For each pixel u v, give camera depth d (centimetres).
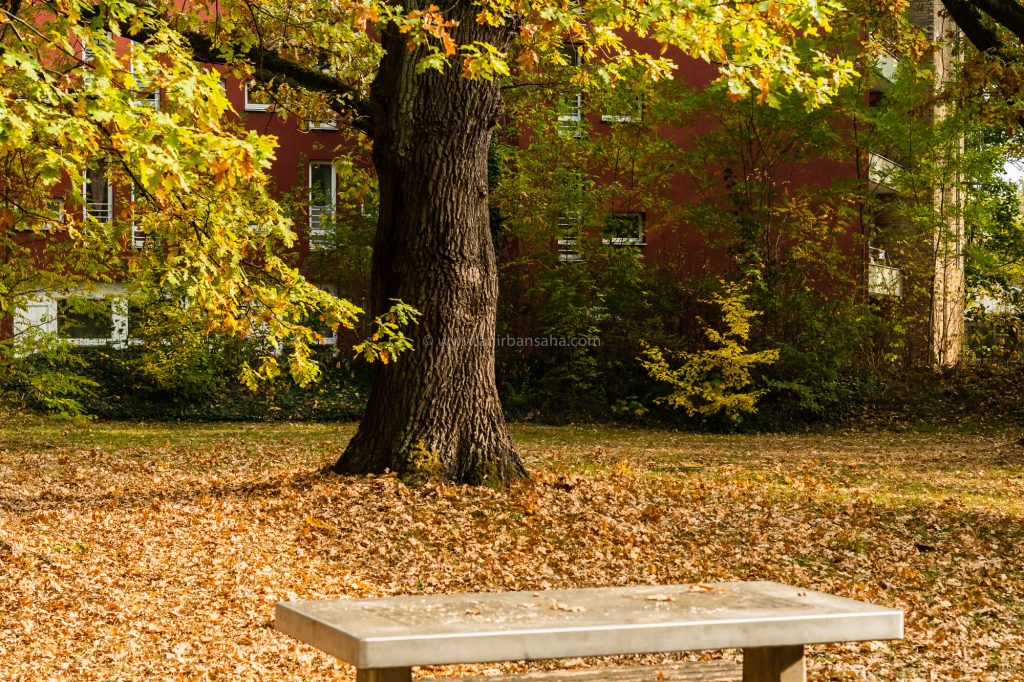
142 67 646
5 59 573
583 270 2553
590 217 2556
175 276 741
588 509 1116
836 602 398
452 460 1181
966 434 2316
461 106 1199
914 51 2084
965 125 2511
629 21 934
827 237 2659
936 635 701
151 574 827
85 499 1166
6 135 554
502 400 2511
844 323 2522
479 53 858
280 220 855
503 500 1119
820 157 2781
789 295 2561
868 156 2662
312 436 2038
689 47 906
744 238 2538
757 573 905
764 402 2486
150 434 2042
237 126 983
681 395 2377
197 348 2359
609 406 2498
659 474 1493
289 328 827
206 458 1642
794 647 387
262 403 2444
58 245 1442
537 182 2605
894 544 1028
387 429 1196
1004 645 691
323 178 2866
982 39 1819
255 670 606
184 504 1116
